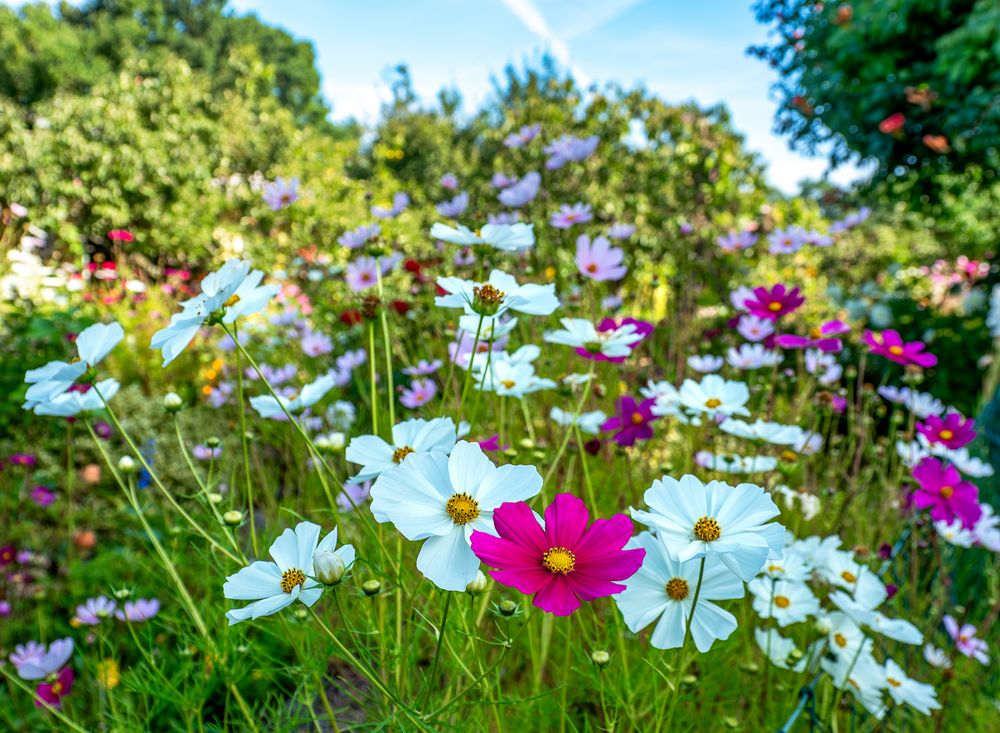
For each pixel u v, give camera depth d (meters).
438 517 0.34
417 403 0.88
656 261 1.75
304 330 1.50
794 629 0.72
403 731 0.38
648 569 0.39
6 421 1.46
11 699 0.78
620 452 0.70
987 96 1.75
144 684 0.53
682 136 2.08
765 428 0.63
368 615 0.51
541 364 0.95
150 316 2.22
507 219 1.20
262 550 0.66
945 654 0.76
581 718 0.60
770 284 2.02
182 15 13.77
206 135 4.11
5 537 1.16
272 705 0.67
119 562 1.02
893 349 0.77
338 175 3.77
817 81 2.20
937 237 3.10
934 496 0.65
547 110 1.94
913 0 1.79
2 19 9.91
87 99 3.80
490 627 0.62
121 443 1.41
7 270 2.42
